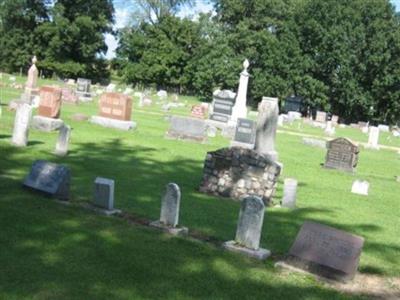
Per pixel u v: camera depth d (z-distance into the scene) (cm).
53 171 1129
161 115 4138
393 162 3130
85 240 883
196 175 1742
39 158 1603
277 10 8300
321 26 7531
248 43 8056
